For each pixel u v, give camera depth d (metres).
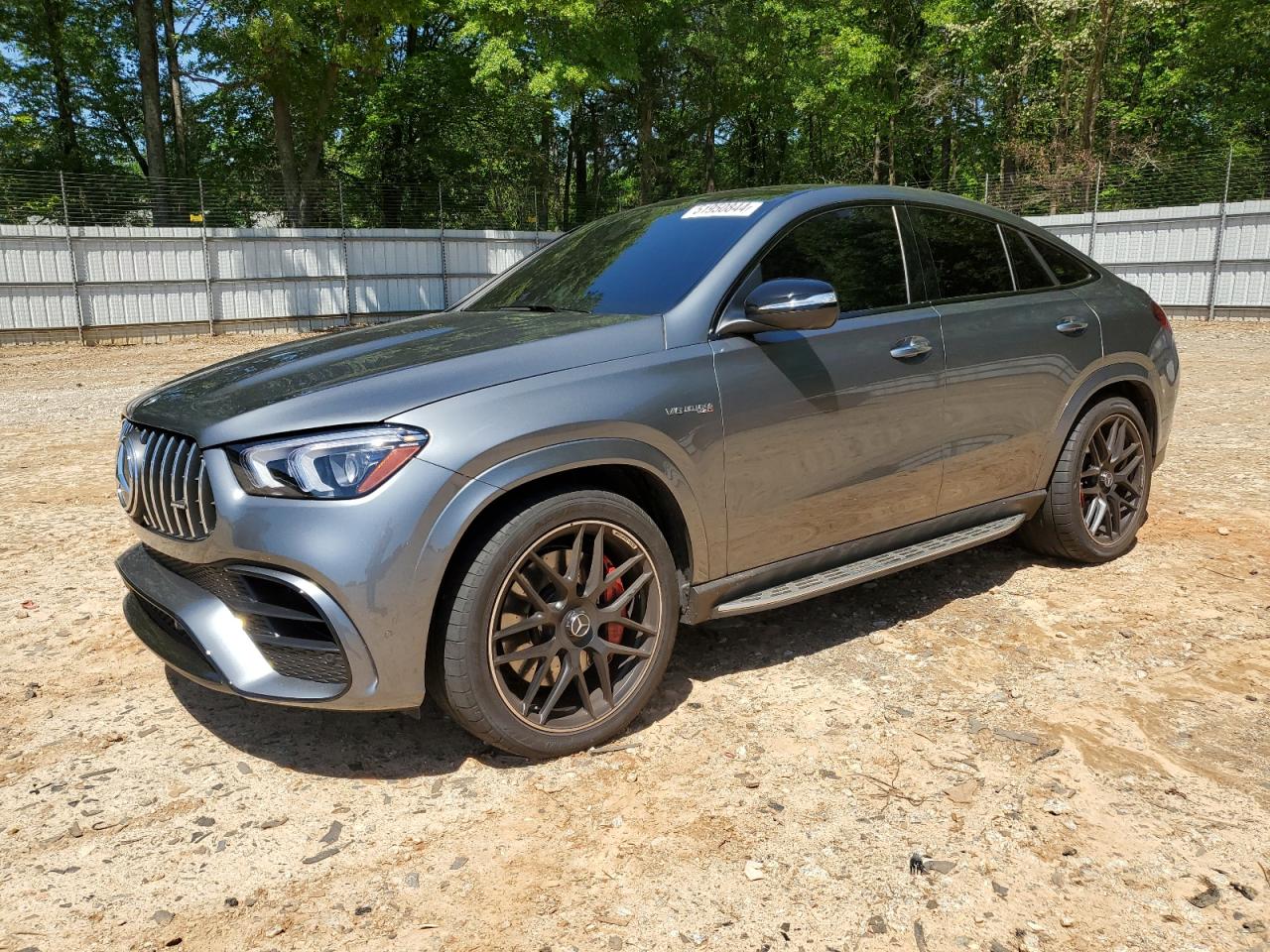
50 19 29.06
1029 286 4.24
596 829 2.54
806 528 3.39
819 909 2.22
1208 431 7.63
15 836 2.56
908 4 34.00
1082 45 25.75
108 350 18.70
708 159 35.12
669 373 2.99
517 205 26.58
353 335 3.43
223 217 21.89
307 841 2.52
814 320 2.99
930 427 3.69
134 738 3.09
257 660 2.68
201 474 2.67
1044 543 4.46
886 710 3.15
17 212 19.77
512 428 2.66
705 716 3.13
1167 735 2.97
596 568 2.86
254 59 24.94
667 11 28.48
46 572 4.75
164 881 2.37
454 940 2.15
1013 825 2.52
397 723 3.14
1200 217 19.53
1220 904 2.21
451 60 32.03
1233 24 27.48
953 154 37.28
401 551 2.53
